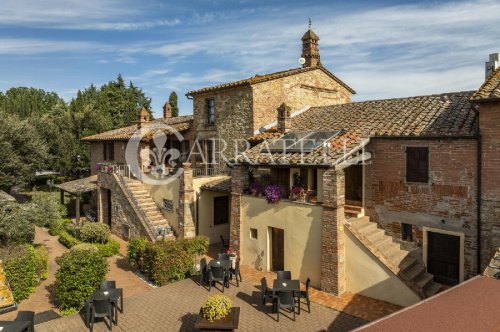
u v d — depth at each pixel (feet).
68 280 40.55
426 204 43.24
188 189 63.00
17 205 55.36
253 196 50.70
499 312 19.17
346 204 51.16
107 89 183.01
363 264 40.93
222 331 31.24
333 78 79.05
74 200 96.99
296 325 35.12
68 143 127.03
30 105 218.38
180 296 42.34
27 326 30.01
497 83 38.52
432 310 19.49
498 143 37.42
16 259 44.68
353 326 34.83
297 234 45.19
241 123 68.18
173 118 101.04
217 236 67.97
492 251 38.34
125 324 36.01
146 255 48.73
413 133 43.29
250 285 45.14
